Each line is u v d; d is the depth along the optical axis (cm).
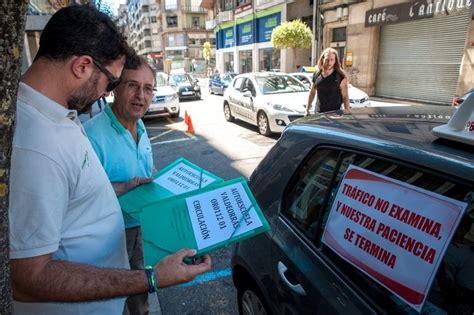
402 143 127
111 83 112
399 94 1384
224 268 309
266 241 182
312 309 139
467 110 115
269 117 771
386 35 1398
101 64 105
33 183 92
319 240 148
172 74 1781
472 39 1051
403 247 113
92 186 114
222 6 3184
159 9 6512
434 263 104
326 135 165
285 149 196
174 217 121
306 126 188
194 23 6125
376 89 1495
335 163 153
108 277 100
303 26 1766
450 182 106
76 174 106
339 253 136
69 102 105
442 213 105
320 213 153
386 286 116
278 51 2317
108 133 189
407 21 1253
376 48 1445
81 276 98
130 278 100
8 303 71
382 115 179
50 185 96
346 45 1566
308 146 176
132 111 192
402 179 119
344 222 137
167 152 732
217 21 3206
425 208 110
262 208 195
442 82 1195
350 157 145
